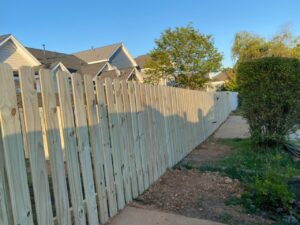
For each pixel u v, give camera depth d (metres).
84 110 2.55
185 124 5.95
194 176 4.31
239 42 24.80
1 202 1.71
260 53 23.44
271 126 6.08
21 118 2.24
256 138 6.13
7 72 1.80
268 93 5.95
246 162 5.15
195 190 3.67
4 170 1.75
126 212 2.98
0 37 14.31
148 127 3.94
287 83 5.82
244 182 3.90
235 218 2.82
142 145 3.70
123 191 3.13
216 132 9.91
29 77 1.97
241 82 6.31
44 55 20.62
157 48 20.19
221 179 4.11
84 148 2.52
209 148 6.79
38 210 1.98
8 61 14.59
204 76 20.66
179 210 3.03
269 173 3.50
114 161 2.99
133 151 3.43
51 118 2.14
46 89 2.11
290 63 5.83
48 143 2.11
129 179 3.29
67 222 2.25
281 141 6.00
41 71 2.08
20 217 1.82
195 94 7.00
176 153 5.18
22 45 15.01
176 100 5.40
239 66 6.40
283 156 5.51
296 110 5.91
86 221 2.51
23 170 1.88
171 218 2.81
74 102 2.42
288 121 5.96
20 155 1.86
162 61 19.98
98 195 2.67
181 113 5.68
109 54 24.81
